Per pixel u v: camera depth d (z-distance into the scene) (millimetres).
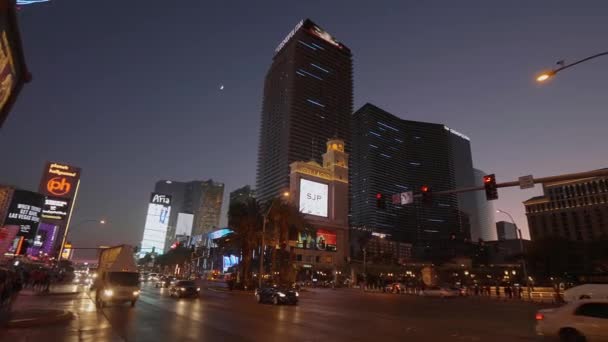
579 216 156125
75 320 16406
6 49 11758
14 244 74062
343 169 135625
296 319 19062
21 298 26844
